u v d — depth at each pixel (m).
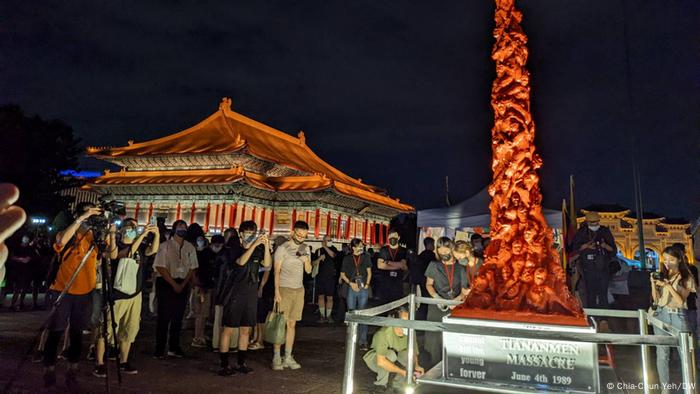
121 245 7.52
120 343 7.31
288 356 8.08
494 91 4.23
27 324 11.09
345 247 18.14
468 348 3.38
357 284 10.10
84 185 42.88
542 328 3.36
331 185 40.47
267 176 45.66
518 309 3.56
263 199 42.66
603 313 5.05
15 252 13.51
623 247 67.38
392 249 10.77
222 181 38.06
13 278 13.46
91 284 6.45
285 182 42.50
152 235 8.84
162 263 8.52
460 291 7.60
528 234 3.79
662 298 6.54
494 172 4.16
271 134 54.06
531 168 4.02
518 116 4.06
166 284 8.64
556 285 3.63
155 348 9.41
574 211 15.75
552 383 3.15
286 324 8.15
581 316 3.39
